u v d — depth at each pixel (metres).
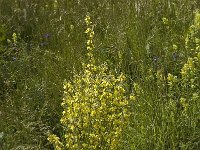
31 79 5.02
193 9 6.02
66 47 5.65
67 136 3.36
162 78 4.37
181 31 5.59
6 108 4.50
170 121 3.98
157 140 3.86
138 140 3.86
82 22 6.15
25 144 3.87
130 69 5.14
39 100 4.68
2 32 6.21
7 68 5.26
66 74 4.96
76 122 3.31
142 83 4.61
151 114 4.14
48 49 5.86
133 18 5.98
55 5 6.78
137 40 5.53
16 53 5.66
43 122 4.43
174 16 6.07
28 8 6.82
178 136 3.94
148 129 3.93
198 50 4.77
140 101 4.26
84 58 5.22
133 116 4.13
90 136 3.31
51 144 4.14
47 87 4.82
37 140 4.00
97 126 3.31
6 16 6.59
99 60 5.14
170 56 5.02
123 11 6.23
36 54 5.52
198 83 4.33
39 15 6.71
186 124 3.96
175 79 4.28
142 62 4.89
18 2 7.02
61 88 4.75
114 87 3.38
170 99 4.12
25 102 4.54
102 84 3.37
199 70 4.38
